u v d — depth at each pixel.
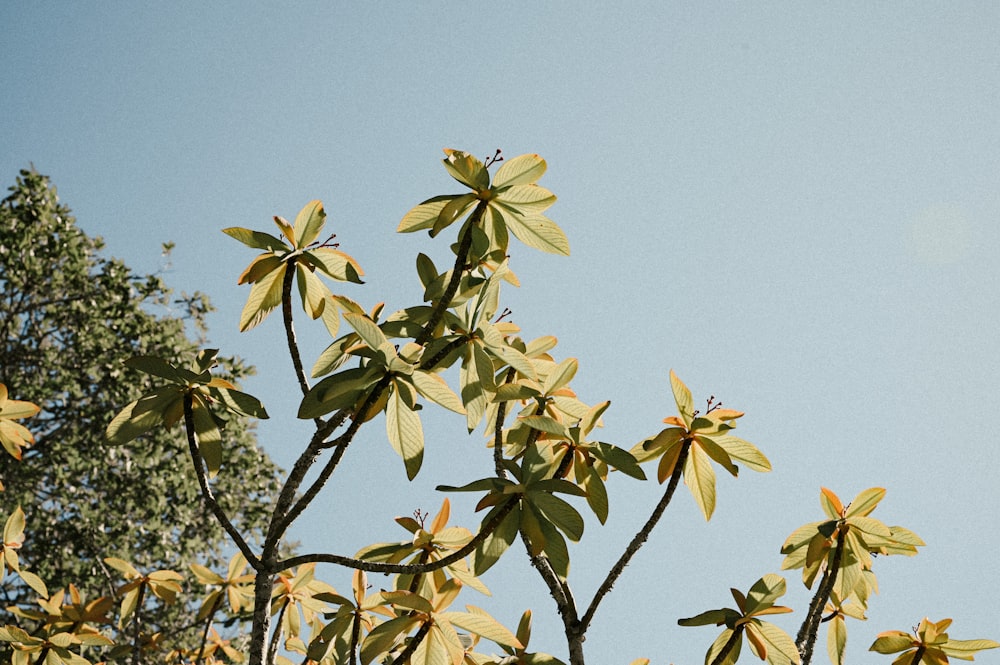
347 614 2.96
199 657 3.70
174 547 10.73
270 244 2.69
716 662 2.77
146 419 2.57
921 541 2.97
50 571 9.90
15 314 11.57
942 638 3.07
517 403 3.35
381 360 2.34
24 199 11.68
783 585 2.79
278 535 2.30
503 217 2.78
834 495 2.91
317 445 2.42
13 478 10.31
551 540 2.48
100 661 4.14
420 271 2.89
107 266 11.95
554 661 2.79
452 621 2.68
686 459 2.71
